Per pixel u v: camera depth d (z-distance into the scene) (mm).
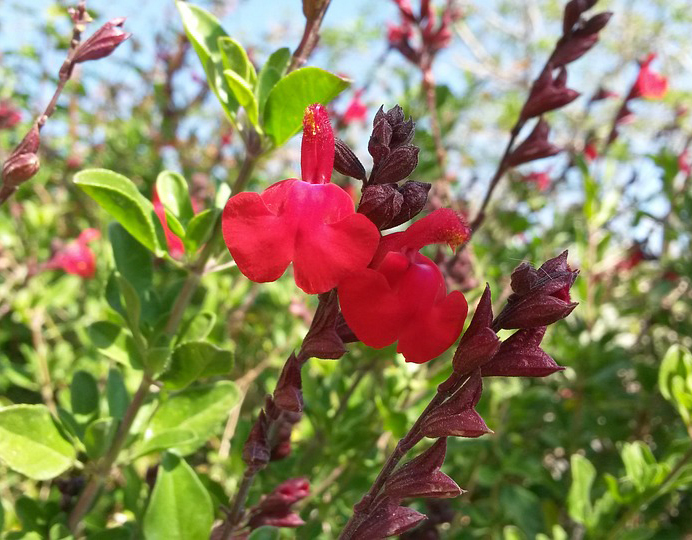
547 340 235
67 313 253
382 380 194
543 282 62
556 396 243
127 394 121
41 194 269
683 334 252
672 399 134
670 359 134
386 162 64
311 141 66
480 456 183
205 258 105
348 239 57
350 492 151
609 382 229
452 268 139
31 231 216
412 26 195
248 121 107
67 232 292
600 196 246
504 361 63
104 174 97
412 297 63
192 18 107
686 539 204
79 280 234
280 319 234
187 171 272
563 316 61
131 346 107
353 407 159
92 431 104
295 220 59
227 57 104
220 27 109
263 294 258
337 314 65
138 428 116
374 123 67
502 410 190
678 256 262
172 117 298
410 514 64
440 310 63
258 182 298
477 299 155
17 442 94
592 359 214
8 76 277
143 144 334
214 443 204
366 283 61
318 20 99
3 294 196
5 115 215
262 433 73
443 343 63
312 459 147
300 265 58
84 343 200
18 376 186
